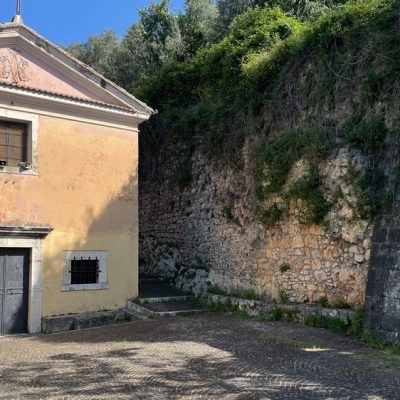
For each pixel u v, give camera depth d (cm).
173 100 1755
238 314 1148
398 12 952
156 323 1086
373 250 859
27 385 621
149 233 1692
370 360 690
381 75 938
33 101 1160
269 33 1416
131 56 2733
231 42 1559
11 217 1109
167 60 2383
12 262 1117
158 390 584
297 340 836
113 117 1292
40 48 1175
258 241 1188
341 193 950
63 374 672
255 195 1193
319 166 1009
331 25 1087
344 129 991
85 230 1220
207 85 1620
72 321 1155
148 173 1723
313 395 544
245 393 561
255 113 1241
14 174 1123
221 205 1348
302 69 1142
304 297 1033
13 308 1109
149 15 2638
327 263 979
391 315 789
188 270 1440
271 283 1131
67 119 1217
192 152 1509
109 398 558
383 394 539
